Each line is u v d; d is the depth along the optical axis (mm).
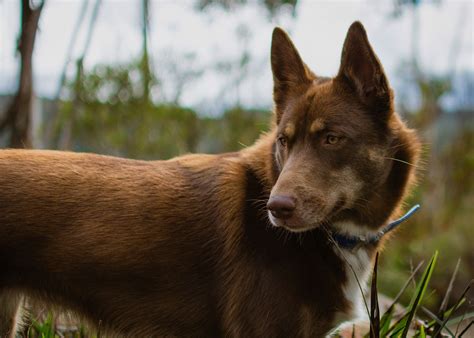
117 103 3883
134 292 1693
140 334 1715
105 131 3914
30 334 1828
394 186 1718
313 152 1663
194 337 1717
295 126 1684
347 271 1691
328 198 1645
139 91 3879
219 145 4453
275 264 1658
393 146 1701
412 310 1728
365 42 1682
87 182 1695
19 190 1673
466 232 4191
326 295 1666
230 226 1691
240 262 1678
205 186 1719
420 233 4312
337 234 1699
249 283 1668
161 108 4043
